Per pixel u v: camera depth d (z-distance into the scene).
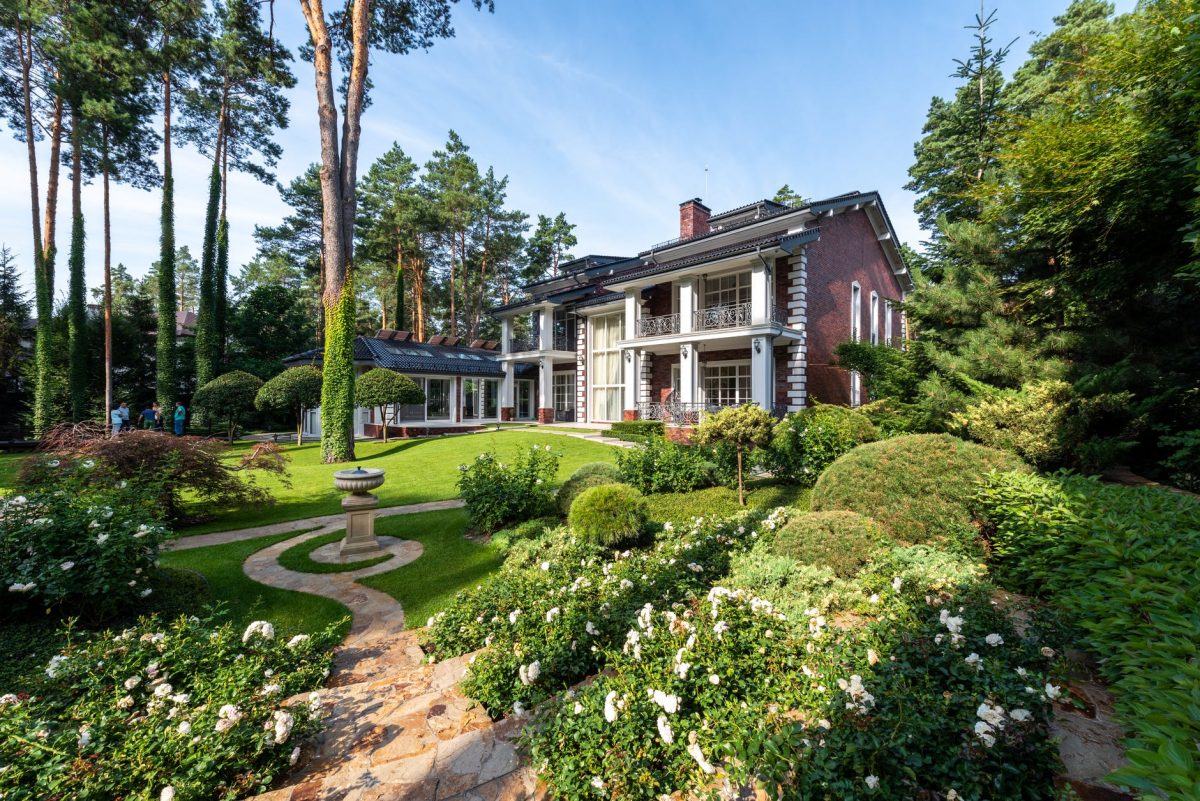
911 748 1.97
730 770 2.10
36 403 20.28
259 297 28.91
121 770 2.24
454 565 6.24
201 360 24.06
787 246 14.21
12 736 2.29
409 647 4.34
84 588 4.12
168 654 3.26
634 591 4.17
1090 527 3.29
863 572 4.04
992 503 4.53
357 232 32.53
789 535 4.72
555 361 25.70
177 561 6.39
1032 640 2.78
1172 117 5.80
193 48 18.92
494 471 7.99
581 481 7.89
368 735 2.89
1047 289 8.12
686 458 9.23
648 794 2.10
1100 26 15.09
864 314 19.08
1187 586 2.39
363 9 13.70
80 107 18.42
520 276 41.09
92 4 16.17
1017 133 8.06
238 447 17.97
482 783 2.36
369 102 15.95
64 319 23.50
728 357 17.77
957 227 9.32
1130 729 1.91
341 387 14.03
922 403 8.70
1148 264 6.98
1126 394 6.29
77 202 21.59
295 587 5.62
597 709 2.47
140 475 6.97
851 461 5.68
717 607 3.22
